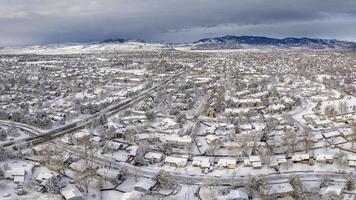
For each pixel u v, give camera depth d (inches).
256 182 6702.8
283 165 7854.3
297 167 7854.3
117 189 6939.0
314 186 7007.9
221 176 7490.2
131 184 7160.4
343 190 6732.3
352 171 7628.0
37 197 6535.4
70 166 7741.1
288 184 6820.9
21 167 7672.2
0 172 7180.1
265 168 7805.1
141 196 6387.8
